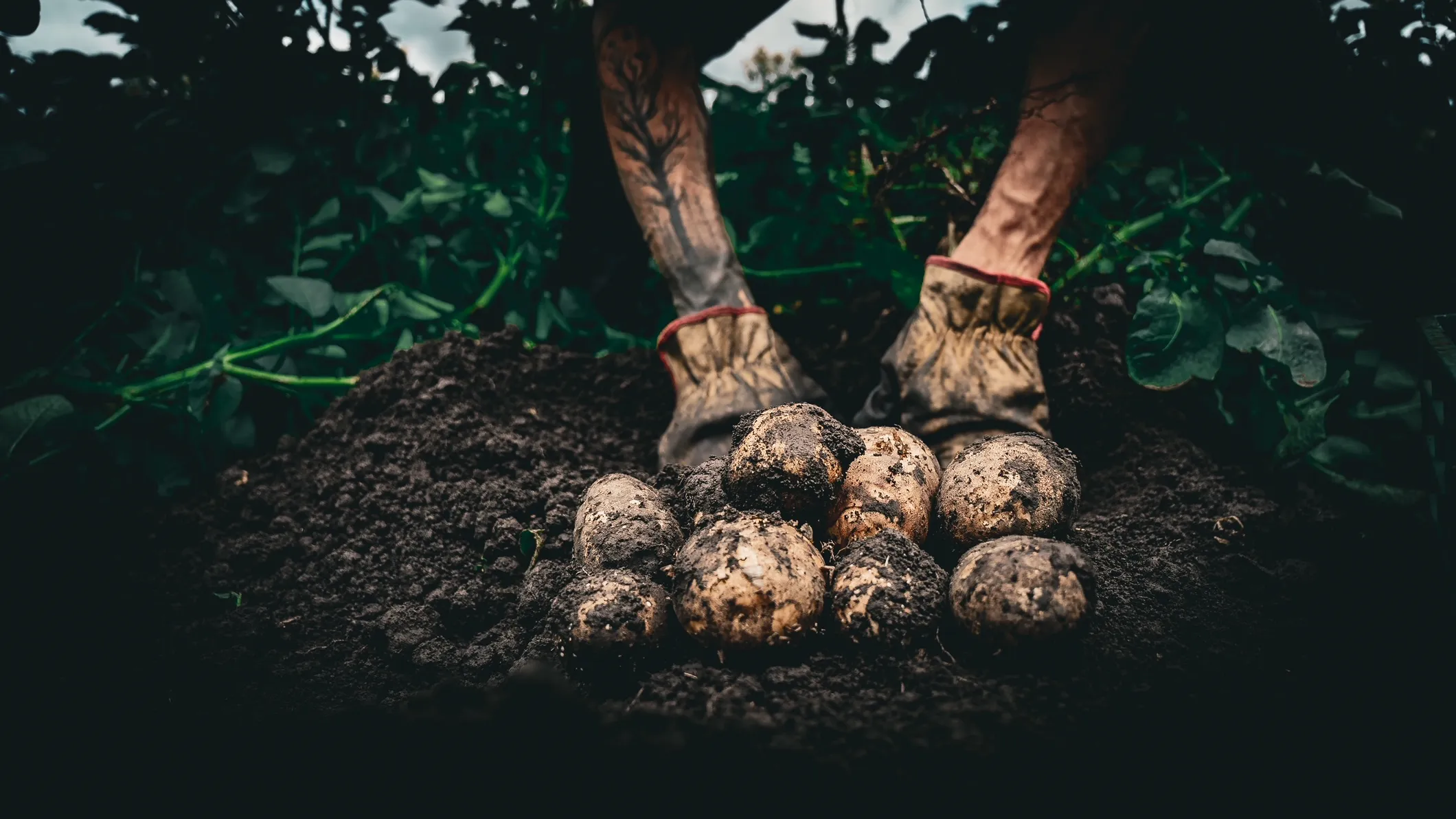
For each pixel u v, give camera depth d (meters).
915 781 0.58
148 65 1.18
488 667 0.76
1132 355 0.99
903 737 0.61
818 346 1.20
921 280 1.06
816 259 1.26
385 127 1.24
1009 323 0.91
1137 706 0.64
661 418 1.13
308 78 1.20
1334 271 1.06
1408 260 1.02
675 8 0.98
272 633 0.83
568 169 1.28
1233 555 0.84
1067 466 0.79
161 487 1.07
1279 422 1.01
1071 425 1.04
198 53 1.17
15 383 1.04
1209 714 0.64
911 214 1.21
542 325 1.25
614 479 0.81
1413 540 0.88
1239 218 1.09
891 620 0.68
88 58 1.15
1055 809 0.55
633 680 0.70
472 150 1.29
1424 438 0.83
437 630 0.80
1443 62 1.03
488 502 0.91
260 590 0.89
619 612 0.69
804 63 1.32
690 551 0.71
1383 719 0.63
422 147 1.30
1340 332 1.04
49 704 0.73
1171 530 0.89
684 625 0.70
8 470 1.00
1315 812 0.55
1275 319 0.99
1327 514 0.92
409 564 0.89
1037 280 0.91
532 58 1.27
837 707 0.65
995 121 1.16
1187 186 1.15
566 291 1.27
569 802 0.58
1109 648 0.71
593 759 0.61
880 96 1.23
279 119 1.19
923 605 0.69
